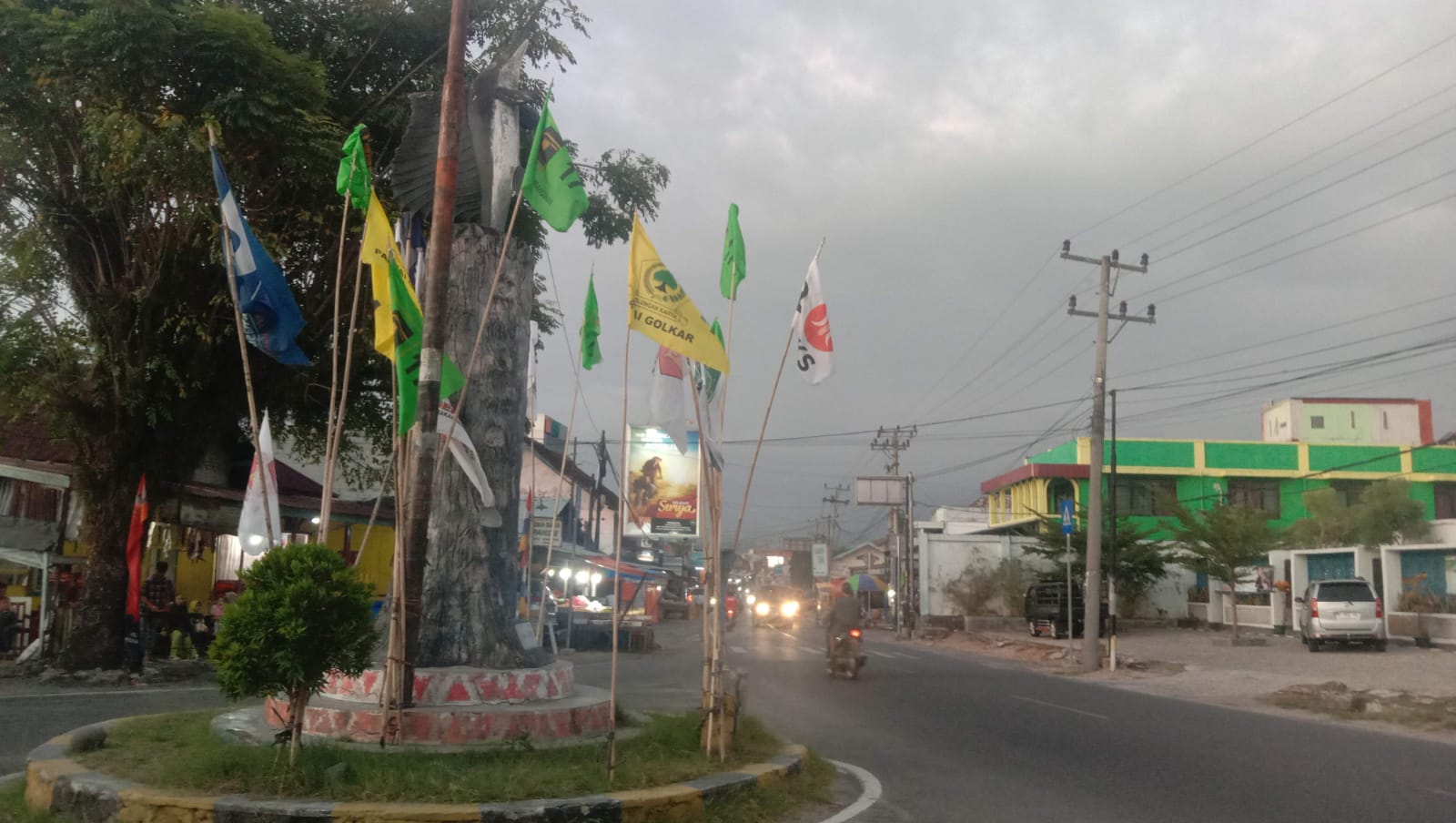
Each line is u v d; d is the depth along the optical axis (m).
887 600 59.56
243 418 17.53
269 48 13.88
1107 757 10.02
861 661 18.89
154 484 15.72
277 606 5.94
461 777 6.20
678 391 7.81
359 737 7.23
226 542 23.41
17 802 6.34
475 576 8.45
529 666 8.60
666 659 23.77
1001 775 8.93
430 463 7.39
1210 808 7.59
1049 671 23.27
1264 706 15.77
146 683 14.38
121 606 15.12
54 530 16.38
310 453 20.12
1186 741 11.20
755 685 17.27
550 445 39.09
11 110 13.82
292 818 5.50
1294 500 46.19
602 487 35.94
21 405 15.10
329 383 17.00
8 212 14.39
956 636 38.41
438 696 7.69
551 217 7.66
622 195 18.86
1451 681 18.17
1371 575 29.27
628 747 7.61
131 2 13.00
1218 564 29.94
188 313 14.80
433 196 9.12
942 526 57.47
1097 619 22.94
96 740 7.30
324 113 15.74
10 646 16.03
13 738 9.41
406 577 7.31
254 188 14.73
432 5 16.41
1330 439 53.31
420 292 8.89
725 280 8.17
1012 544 45.22
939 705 14.70
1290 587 33.28
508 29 16.56
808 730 11.73
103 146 13.23
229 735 7.40
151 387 14.91
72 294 14.98
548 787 6.17
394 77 17.11
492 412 8.77
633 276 7.32
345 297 15.64
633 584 43.22
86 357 14.95
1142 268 24.33
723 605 7.95
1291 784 8.62
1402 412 53.41
